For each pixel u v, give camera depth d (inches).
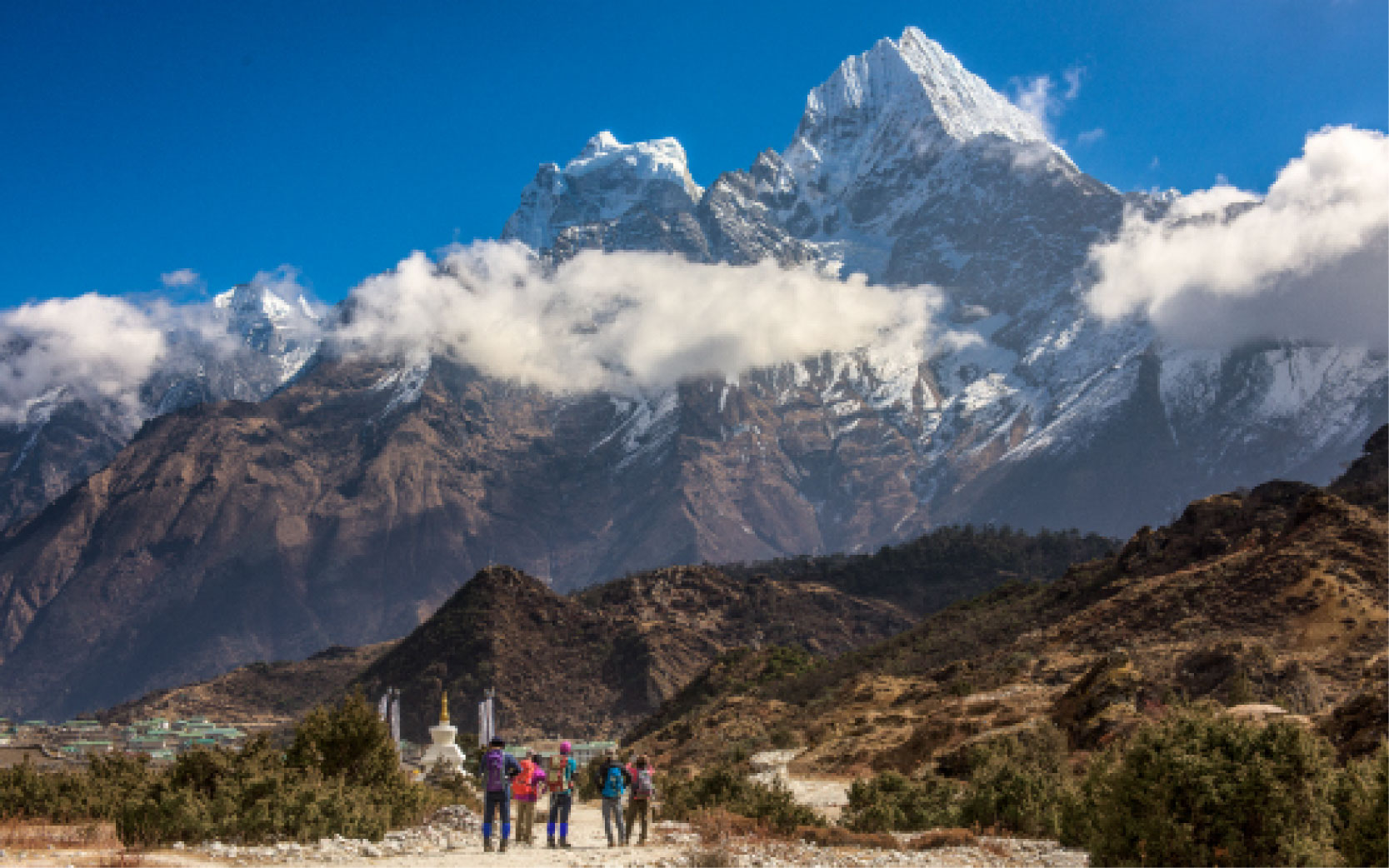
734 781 1779.0
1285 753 803.4
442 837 1184.8
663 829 1359.5
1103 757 1123.9
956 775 2033.7
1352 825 769.6
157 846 999.0
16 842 978.7
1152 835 797.2
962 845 1155.3
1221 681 2605.8
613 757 1142.3
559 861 961.5
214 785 1194.0
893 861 1020.5
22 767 1520.7
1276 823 779.4
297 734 1416.1
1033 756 1907.0
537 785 1122.7
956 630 5551.2
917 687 4114.2
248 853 956.6
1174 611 3681.1
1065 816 1158.3
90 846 993.5
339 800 1137.4
